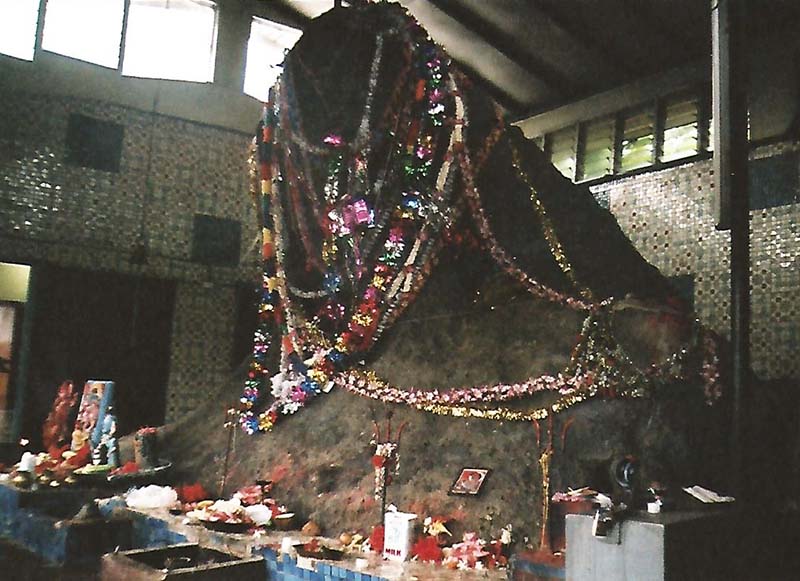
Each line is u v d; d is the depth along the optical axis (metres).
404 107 8.62
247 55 13.91
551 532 5.39
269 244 9.51
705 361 6.11
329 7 13.52
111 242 12.77
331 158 9.13
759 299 9.23
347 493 6.73
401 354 7.73
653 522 3.66
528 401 6.32
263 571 5.54
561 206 8.25
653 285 7.55
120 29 12.90
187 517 6.77
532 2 10.77
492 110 8.62
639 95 11.47
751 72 9.52
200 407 9.43
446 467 6.33
